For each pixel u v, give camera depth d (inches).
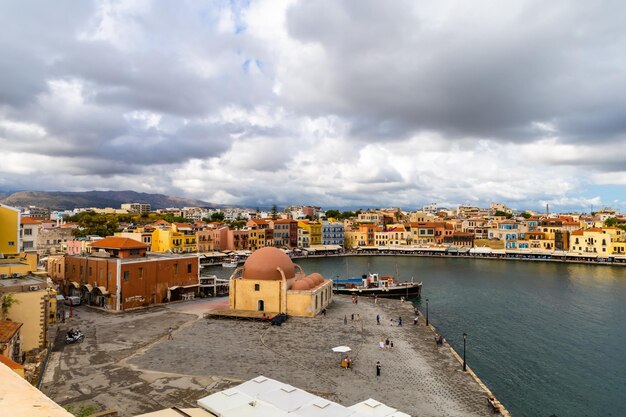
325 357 2091.5
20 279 2390.5
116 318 2817.4
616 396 1904.5
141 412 1482.5
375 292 3998.5
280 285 2972.4
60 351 2123.5
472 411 1558.8
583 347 2532.0
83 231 6456.7
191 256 3577.8
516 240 7765.8
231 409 824.3
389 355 2137.1
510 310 3432.6
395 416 938.1
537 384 2016.5
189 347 2214.6
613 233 6766.7
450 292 4234.7
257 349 2198.6
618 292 4183.1
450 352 2206.0
